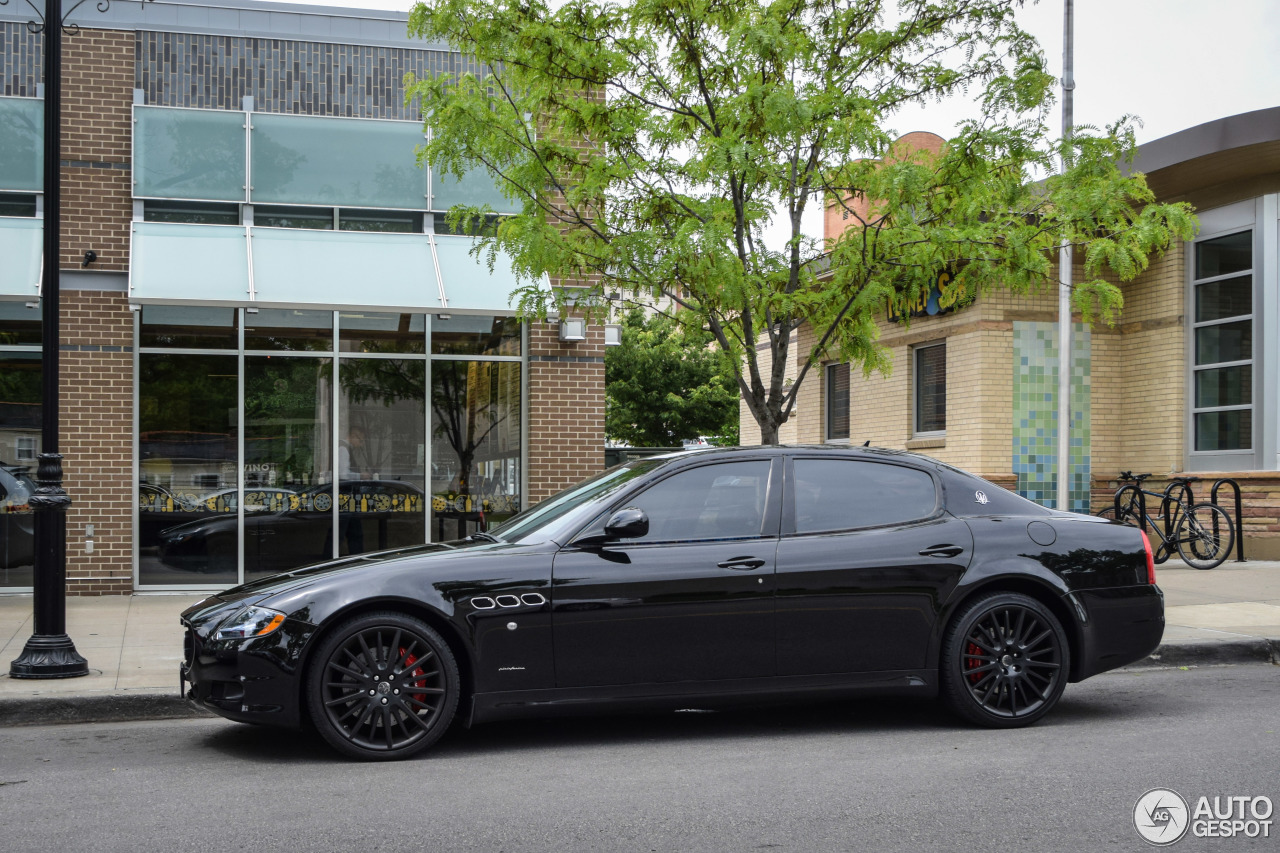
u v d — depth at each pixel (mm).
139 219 12133
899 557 6238
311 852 4219
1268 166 13766
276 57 12625
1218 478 14062
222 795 5066
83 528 11812
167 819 4672
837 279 9164
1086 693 7426
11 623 10016
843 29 9359
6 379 11945
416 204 12844
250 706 5617
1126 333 15852
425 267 12430
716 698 6016
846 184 9367
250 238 12219
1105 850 4184
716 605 6004
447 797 4996
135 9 12242
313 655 5699
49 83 7805
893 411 17344
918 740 6094
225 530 12180
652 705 5977
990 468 15164
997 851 4172
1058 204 9023
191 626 5918
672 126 9461
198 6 12414
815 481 6391
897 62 9430
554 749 5988
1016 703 6398
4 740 6375
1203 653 8500
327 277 12031
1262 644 8648
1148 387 15438
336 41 12758
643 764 5609
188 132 12312
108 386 11898
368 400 12562
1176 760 5508
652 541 6086
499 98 9375
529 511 6809
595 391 12961
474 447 12797
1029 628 6355
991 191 9086
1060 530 6551
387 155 12812
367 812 4758
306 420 12414
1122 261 8836
